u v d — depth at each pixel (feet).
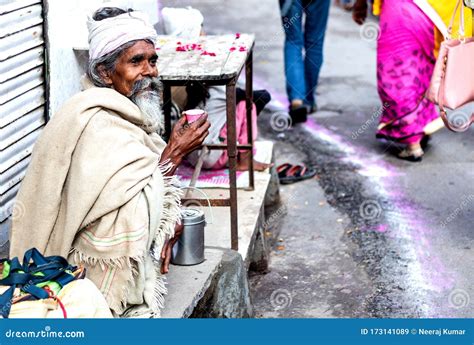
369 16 41.60
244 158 18.70
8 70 13.66
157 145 12.73
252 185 17.84
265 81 31.55
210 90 18.34
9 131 13.80
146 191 11.23
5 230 13.85
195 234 13.44
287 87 26.35
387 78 22.24
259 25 41.88
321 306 15.62
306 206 20.31
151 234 11.36
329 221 19.39
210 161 18.43
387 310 15.31
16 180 14.19
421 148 23.47
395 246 17.90
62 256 11.25
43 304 9.99
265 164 18.95
